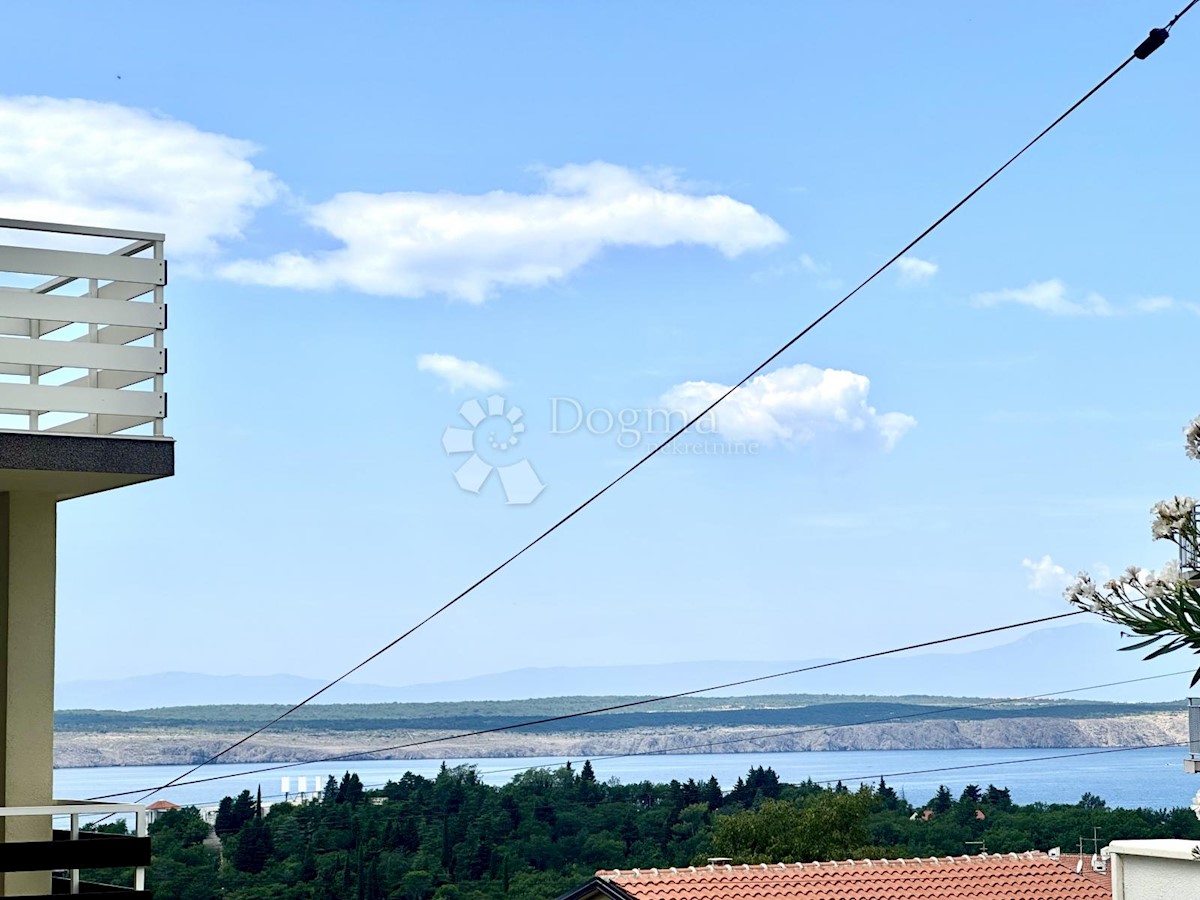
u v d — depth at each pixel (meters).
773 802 39.62
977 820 43.19
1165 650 3.64
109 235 8.36
